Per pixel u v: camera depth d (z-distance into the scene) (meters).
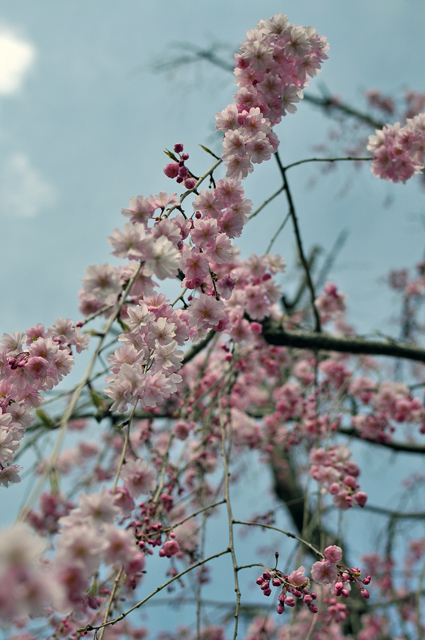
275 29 1.02
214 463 1.67
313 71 1.04
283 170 1.17
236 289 1.18
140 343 0.93
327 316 1.61
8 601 0.72
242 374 1.57
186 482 1.58
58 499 1.44
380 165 1.14
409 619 1.78
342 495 1.11
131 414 0.89
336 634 1.51
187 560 1.29
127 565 0.81
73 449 2.17
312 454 1.18
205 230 0.97
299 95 1.02
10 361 0.96
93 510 0.80
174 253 0.88
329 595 1.11
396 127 1.13
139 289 0.90
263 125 0.99
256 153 0.99
